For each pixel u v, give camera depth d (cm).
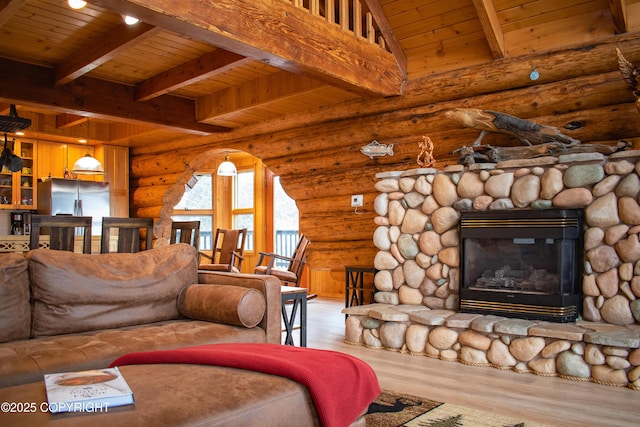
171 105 600
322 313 612
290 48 359
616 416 264
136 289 289
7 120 509
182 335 257
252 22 331
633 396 295
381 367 360
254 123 631
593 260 356
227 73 527
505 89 441
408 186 439
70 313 263
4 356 210
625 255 341
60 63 490
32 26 414
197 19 297
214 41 322
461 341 373
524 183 377
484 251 401
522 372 344
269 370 181
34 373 202
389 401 287
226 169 752
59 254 271
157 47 458
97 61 442
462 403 284
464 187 405
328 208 566
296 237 859
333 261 563
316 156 572
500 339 357
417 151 487
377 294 460
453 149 466
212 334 264
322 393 174
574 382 322
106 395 143
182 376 172
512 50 434
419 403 283
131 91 563
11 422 129
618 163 345
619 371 312
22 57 478
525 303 369
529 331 342
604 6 392
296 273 630
